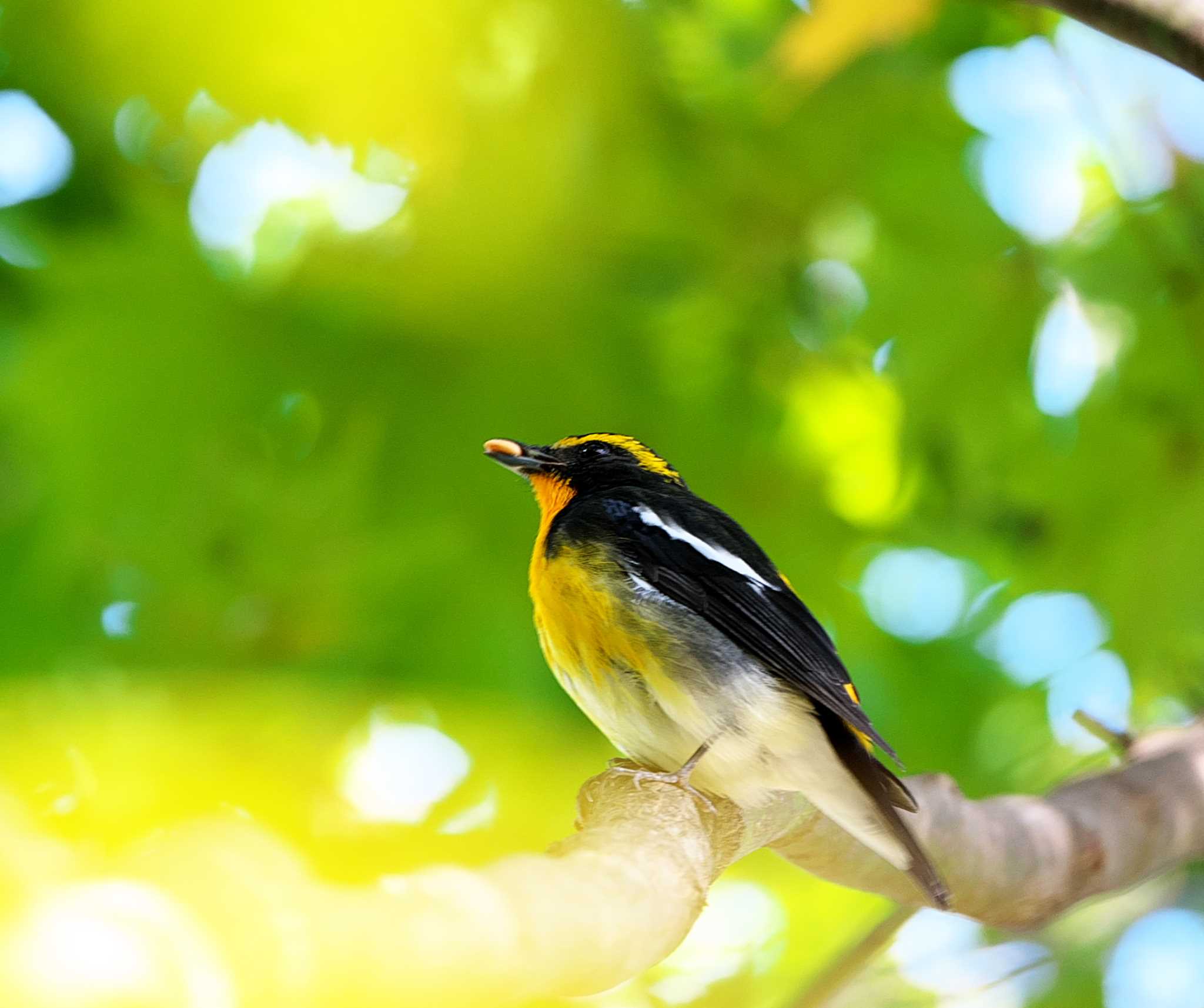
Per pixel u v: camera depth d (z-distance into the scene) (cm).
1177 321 1138
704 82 1156
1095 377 1162
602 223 1080
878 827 743
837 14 880
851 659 1285
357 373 1140
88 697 1197
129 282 1121
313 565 1192
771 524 1251
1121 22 676
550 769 1191
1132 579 1146
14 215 1165
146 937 324
